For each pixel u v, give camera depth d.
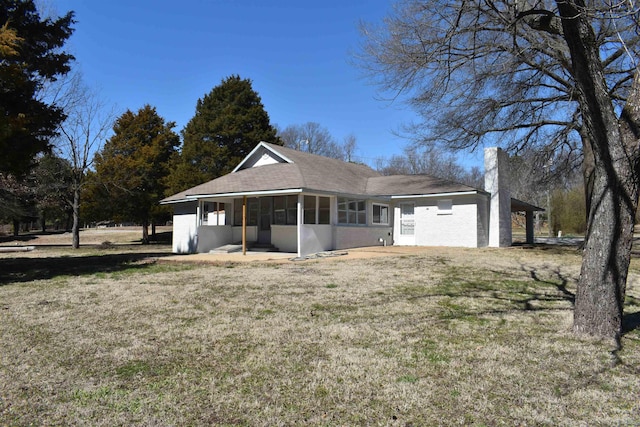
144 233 30.06
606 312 4.78
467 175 47.97
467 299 7.02
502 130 16.44
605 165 4.76
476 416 3.00
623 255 4.80
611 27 6.31
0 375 3.75
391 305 6.54
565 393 3.37
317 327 5.26
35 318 5.80
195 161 30.47
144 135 29.27
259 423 2.90
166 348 4.48
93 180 25.31
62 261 14.41
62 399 3.28
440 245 19.08
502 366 3.95
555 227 40.12
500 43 9.05
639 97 4.63
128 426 2.86
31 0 11.18
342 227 16.91
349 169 22.81
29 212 33.53
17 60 10.72
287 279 9.24
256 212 18.22
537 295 7.39
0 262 14.12
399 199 19.84
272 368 3.91
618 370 3.84
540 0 5.55
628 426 2.85
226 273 10.39
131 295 7.48
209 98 33.53
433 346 4.54
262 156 19.34
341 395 3.34
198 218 17.56
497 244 19.05
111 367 3.95
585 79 4.72
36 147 10.84
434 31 7.79
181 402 3.22
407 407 3.14
